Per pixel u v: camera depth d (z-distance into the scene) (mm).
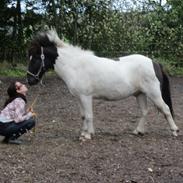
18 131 8578
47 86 18156
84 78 8922
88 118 8992
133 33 24516
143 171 7188
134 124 10805
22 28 24938
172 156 8023
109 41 24344
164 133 9797
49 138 9180
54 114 12047
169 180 6840
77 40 24453
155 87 9195
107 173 7062
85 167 7309
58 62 9008
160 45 25250
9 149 8234
